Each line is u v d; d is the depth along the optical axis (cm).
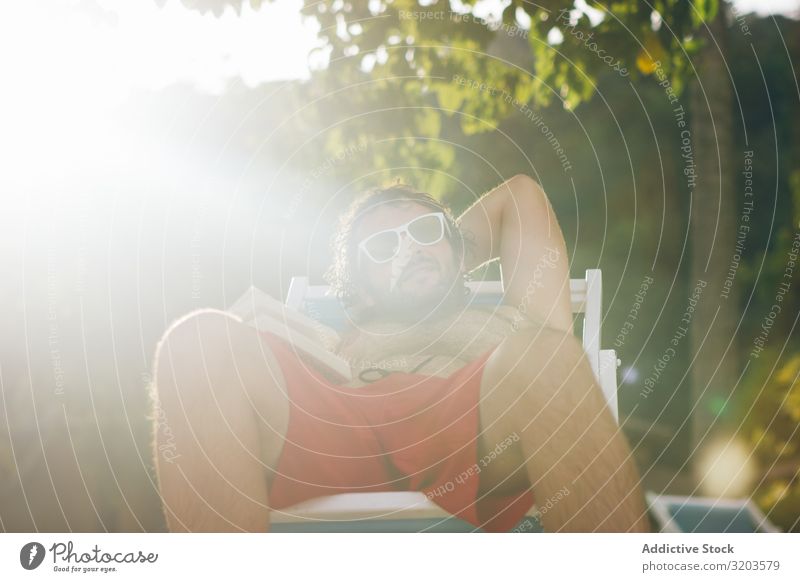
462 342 196
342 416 162
